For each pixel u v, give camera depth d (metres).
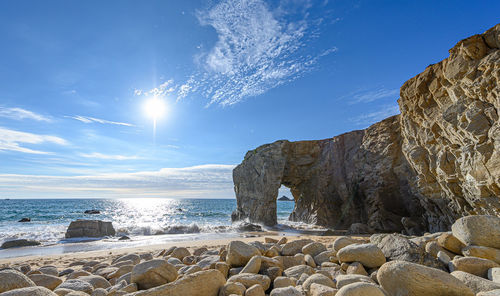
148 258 7.64
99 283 4.70
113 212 61.94
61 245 14.59
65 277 5.89
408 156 16.05
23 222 33.16
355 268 4.35
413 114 15.02
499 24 9.62
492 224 4.38
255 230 24.08
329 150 28.75
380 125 22.75
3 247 13.85
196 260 6.49
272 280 4.39
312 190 30.27
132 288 3.91
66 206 81.44
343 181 25.95
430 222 16.22
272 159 29.41
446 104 12.21
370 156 22.84
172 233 21.27
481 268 3.80
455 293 2.93
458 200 12.12
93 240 16.81
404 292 3.18
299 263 5.36
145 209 79.62
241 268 4.79
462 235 4.61
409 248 4.57
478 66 9.91
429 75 13.35
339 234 20.02
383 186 21.08
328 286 3.47
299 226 27.38
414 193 17.84
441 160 12.45
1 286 3.26
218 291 3.68
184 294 3.33
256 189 30.19
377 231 20.28
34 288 2.88
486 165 9.31
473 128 9.84
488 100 9.55
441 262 4.30
